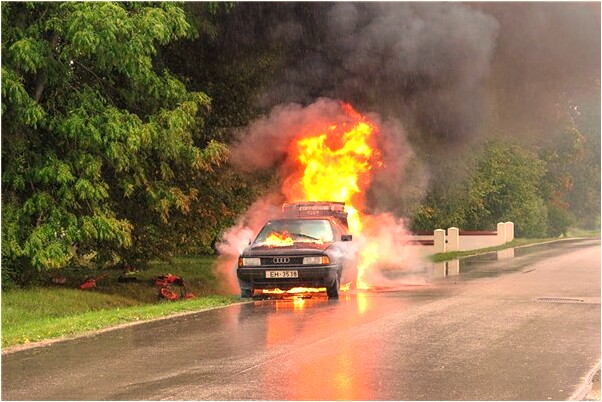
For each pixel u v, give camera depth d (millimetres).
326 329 12703
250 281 17125
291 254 17031
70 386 8695
